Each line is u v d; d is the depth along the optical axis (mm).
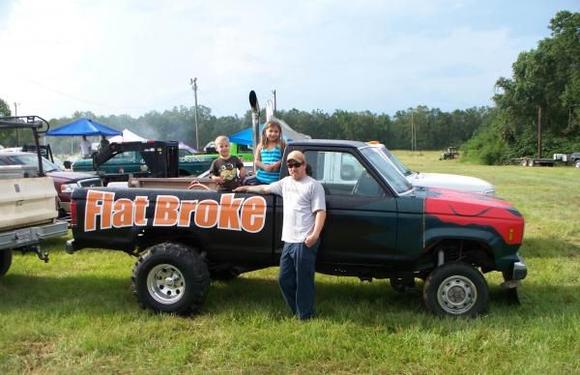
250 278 7137
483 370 4254
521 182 26109
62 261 8242
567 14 62562
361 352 4613
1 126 7125
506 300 6035
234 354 4566
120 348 4734
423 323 5215
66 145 50625
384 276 5613
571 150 57812
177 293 5602
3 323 5426
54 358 4586
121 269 7734
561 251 8984
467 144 68750
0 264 7215
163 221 5707
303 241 5270
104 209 5836
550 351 4578
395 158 10336
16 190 6574
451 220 5285
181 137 89938
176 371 4293
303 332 5004
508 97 62625
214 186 6082
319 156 5617
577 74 59062
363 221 5383
